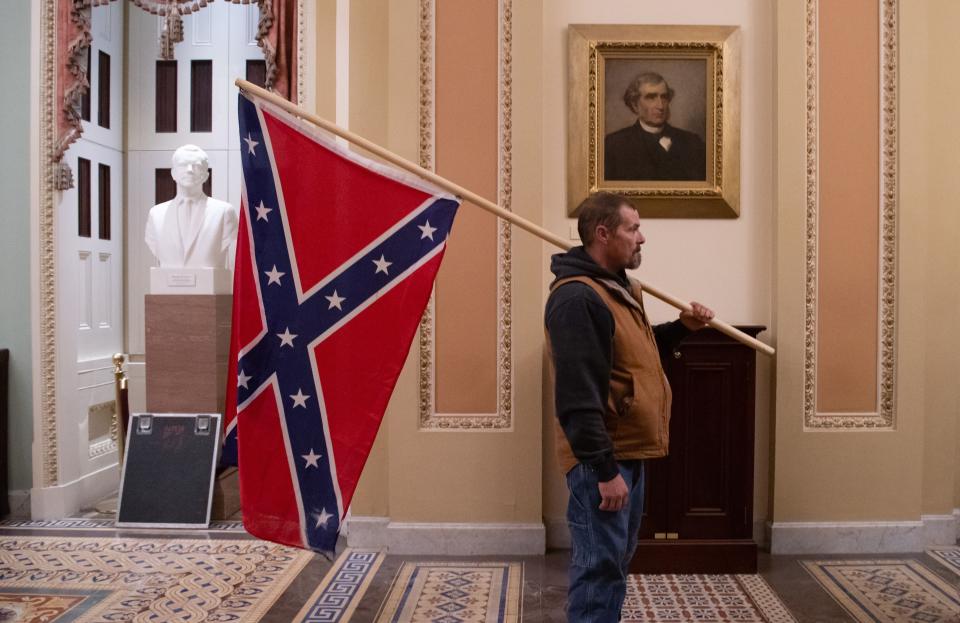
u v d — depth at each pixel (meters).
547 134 3.73
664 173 3.71
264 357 2.28
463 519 3.63
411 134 3.62
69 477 4.31
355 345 2.29
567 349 2.01
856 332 3.68
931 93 3.73
